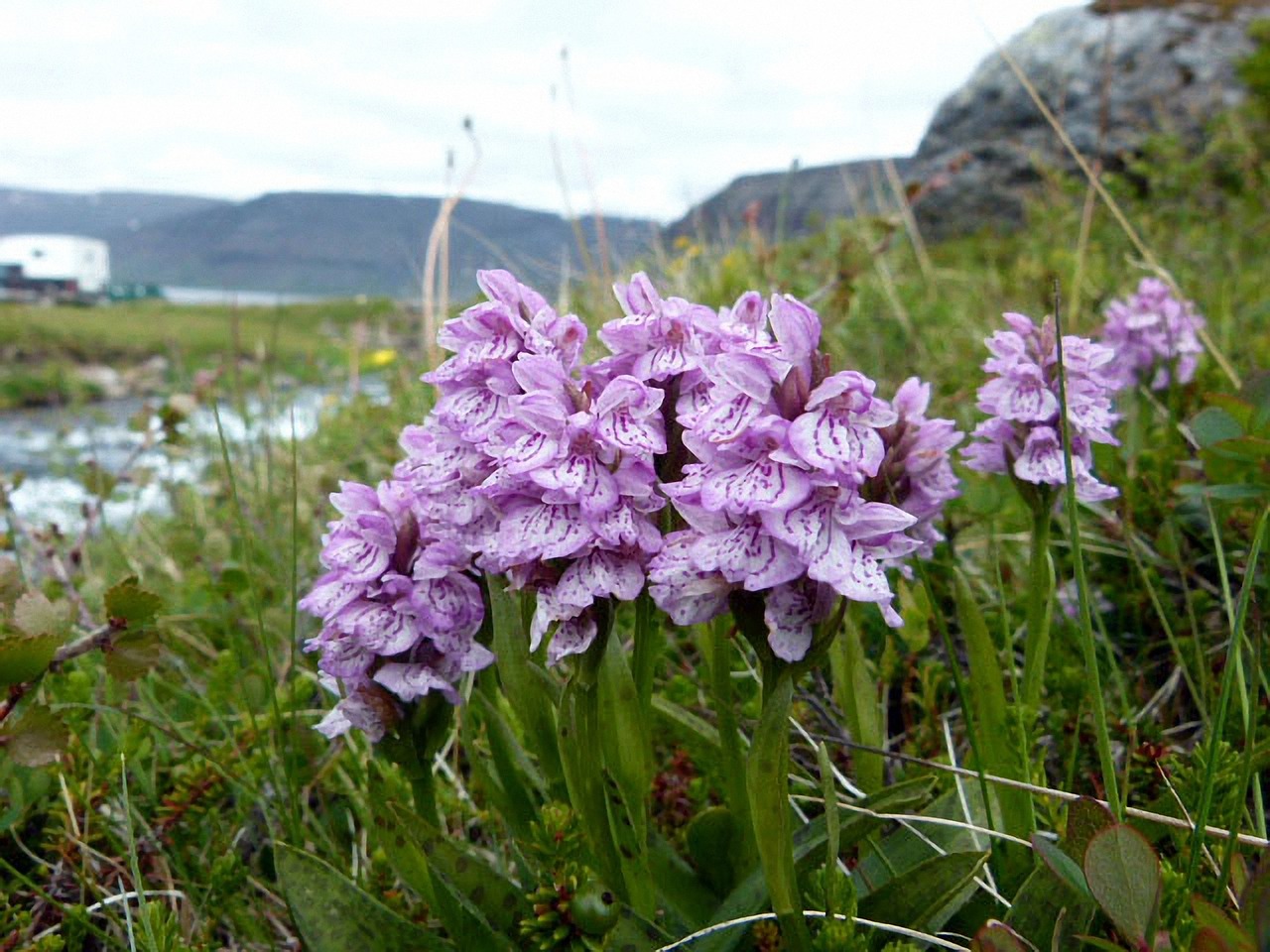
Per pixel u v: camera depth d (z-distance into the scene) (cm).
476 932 15
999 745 17
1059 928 13
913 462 18
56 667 17
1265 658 21
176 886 21
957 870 15
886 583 13
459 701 17
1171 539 25
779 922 14
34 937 19
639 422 15
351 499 17
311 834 21
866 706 18
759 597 13
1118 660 25
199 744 23
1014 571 29
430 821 18
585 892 14
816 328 13
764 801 13
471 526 16
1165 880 13
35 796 20
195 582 34
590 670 15
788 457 13
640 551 15
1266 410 23
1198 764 17
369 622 16
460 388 16
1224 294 51
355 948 15
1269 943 10
